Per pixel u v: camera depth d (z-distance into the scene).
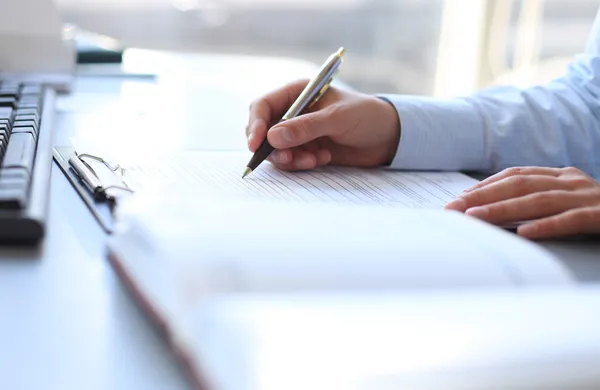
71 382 0.31
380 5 2.30
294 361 0.28
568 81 0.80
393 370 0.28
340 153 0.71
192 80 1.16
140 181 0.59
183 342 0.32
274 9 2.25
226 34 2.24
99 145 0.71
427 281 0.35
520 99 0.77
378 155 0.71
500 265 0.37
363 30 2.32
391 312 0.32
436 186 0.65
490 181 0.57
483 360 0.29
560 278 0.37
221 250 0.35
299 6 2.27
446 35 2.28
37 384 0.31
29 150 0.59
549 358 0.30
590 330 0.32
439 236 0.40
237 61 1.37
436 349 0.30
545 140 0.74
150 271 0.37
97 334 0.36
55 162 0.66
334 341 0.29
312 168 0.68
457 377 0.28
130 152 0.69
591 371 0.30
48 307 0.38
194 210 0.41
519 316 0.33
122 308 0.39
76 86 1.07
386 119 0.70
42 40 1.05
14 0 1.03
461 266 0.36
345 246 0.36
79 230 0.49
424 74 2.34
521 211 0.52
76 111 0.90
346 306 0.32
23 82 0.97
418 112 0.71
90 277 0.42
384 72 2.35
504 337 0.31
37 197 0.50
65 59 1.06
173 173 0.62
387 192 0.61
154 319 0.36
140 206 0.43
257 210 0.42
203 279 0.33
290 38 2.29
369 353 0.29
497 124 0.74
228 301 0.31
